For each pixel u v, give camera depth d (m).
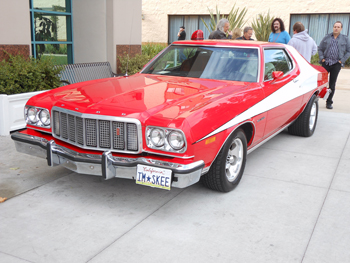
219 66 4.59
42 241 2.92
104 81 4.44
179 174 3.06
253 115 3.95
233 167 3.95
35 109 3.80
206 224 3.24
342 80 13.30
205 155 3.29
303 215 3.45
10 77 5.76
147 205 3.58
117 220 3.28
